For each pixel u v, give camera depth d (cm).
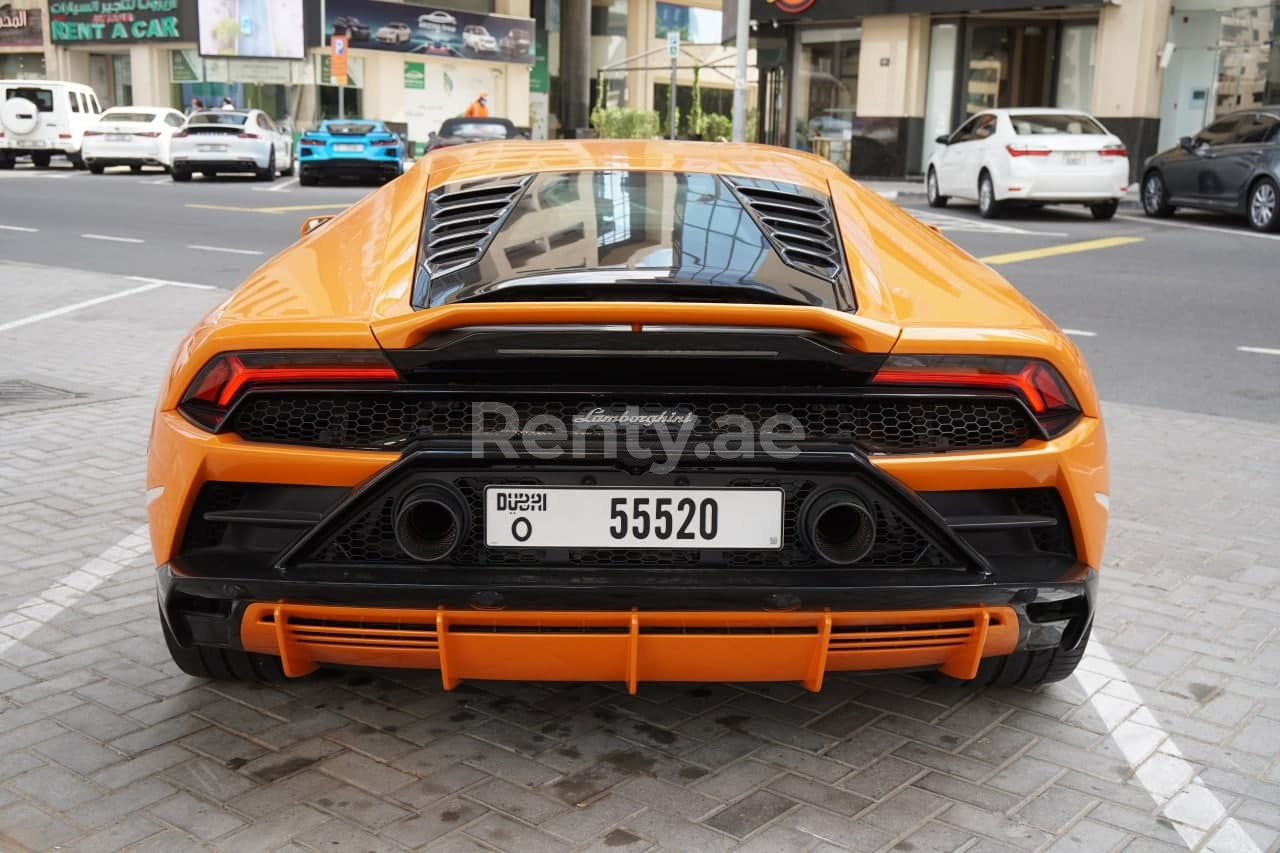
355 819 245
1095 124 1700
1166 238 1438
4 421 584
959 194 1808
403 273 264
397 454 235
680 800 255
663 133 5325
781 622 234
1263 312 937
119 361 741
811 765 271
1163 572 405
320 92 3853
